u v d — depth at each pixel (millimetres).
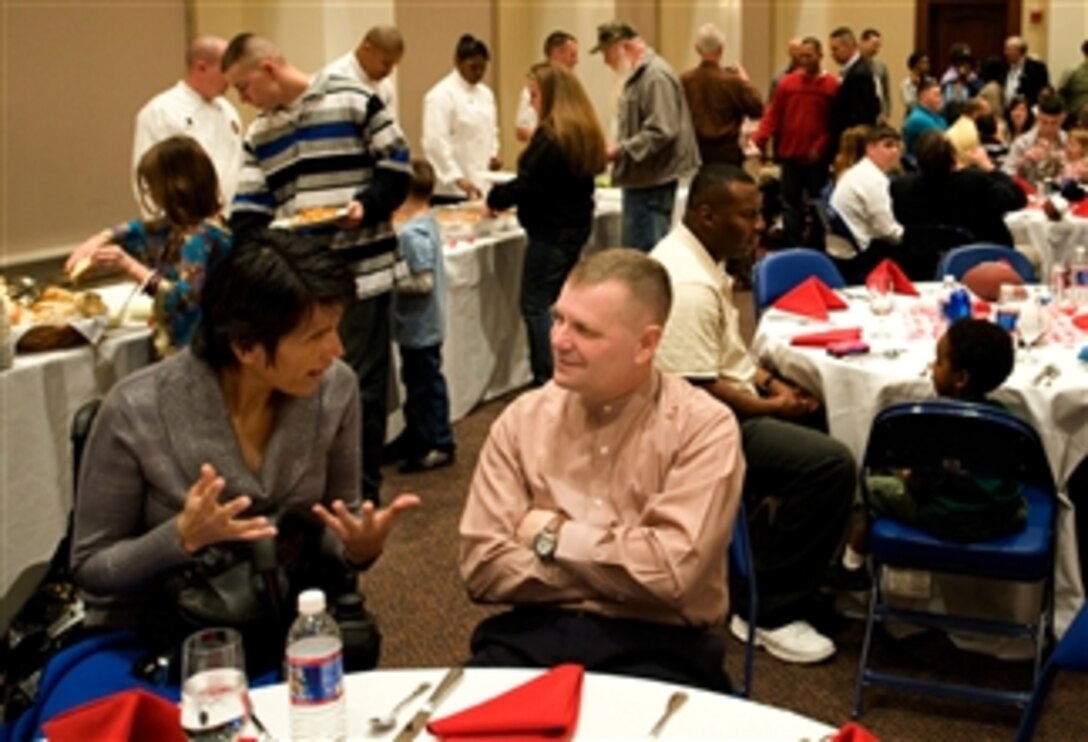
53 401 3238
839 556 3486
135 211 6059
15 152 5367
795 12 12844
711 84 7387
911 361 3344
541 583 1980
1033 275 4625
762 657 3217
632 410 2049
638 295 1987
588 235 5254
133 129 5996
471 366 5312
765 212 9672
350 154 3852
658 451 2021
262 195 3920
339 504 1966
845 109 8695
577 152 5016
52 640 2180
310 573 2035
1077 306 3938
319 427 2094
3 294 3373
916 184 5688
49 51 5488
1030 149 7836
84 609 2145
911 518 2879
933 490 2844
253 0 6473
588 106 5098
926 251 5633
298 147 3838
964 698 2887
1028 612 3164
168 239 3465
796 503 3109
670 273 3027
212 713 1424
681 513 1959
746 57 12266
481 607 3539
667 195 6219
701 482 1980
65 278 3949
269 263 1880
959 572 2840
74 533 2059
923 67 11641
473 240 5355
